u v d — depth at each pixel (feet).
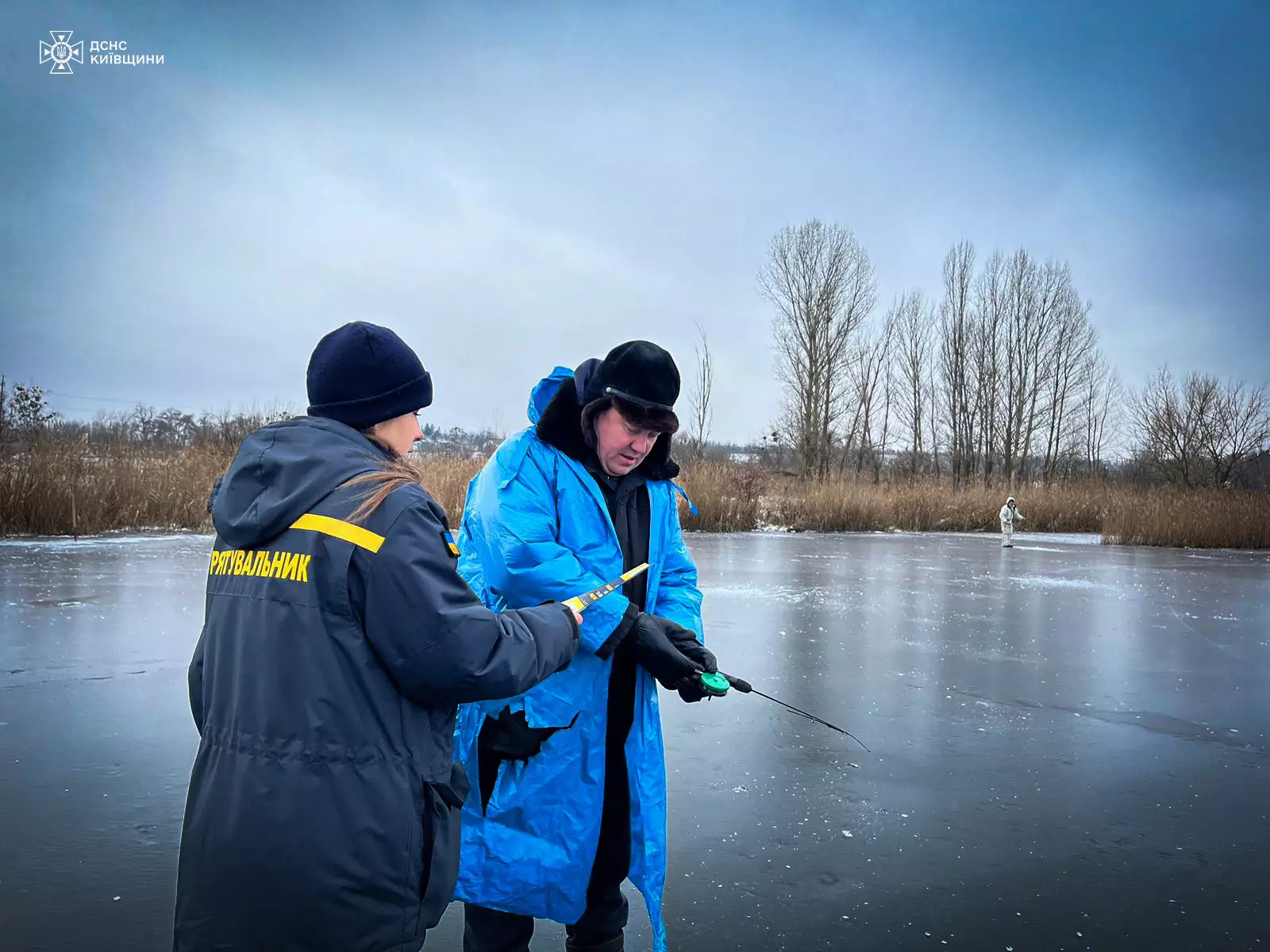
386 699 4.67
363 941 4.52
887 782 13.46
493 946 6.85
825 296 131.75
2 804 11.51
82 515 50.75
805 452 128.77
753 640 25.27
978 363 150.00
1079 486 108.99
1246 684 20.99
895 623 29.27
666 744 15.20
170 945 8.16
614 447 7.06
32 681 17.93
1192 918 9.21
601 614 6.45
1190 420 123.65
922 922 9.03
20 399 57.00
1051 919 9.15
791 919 9.04
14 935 8.27
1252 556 66.49
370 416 5.18
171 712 15.83
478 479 7.36
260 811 4.44
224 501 4.89
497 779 6.69
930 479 109.70
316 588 4.56
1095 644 26.27
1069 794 13.10
